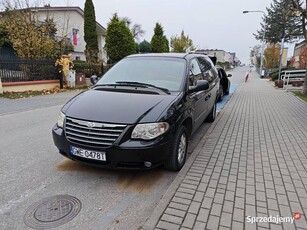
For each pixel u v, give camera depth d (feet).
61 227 8.56
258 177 11.76
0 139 18.01
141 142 10.35
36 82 45.57
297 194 10.31
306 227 8.35
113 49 74.28
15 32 48.93
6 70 41.01
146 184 11.44
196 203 9.61
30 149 15.87
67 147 11.26
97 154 10.53
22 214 9.25
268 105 32.30
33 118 24.97
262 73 112.06
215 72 23.17
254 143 16.71
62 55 51.65
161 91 13.06
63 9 99.14
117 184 11.39
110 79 15.07
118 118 10.46
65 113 11.71
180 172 12.17
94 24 91.35
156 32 112.27
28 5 54.24
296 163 13.41
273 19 126.72
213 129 20.30
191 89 14.06
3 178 11.98
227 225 8.40
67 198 10.28
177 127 11.68
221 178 11.63
